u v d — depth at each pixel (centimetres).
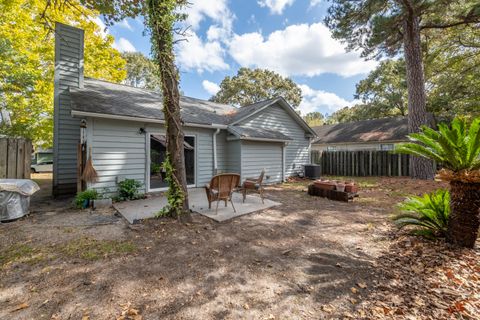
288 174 1208
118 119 661
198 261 290
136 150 708
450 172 322
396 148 399
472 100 1349
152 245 334
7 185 443
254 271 270
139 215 480
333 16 968
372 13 910
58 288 229
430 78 1484
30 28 896
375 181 1023
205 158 883
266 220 468
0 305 204
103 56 1180
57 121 717
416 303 215
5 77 813
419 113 964
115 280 245
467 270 269
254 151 960
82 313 195
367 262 296
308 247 341
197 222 440
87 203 566
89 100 665
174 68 435
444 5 855
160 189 764
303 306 211
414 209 378
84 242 341
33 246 327
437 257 300
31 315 192
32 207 572
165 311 200
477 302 216
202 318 192
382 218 483
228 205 579
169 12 418
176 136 433
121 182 661
